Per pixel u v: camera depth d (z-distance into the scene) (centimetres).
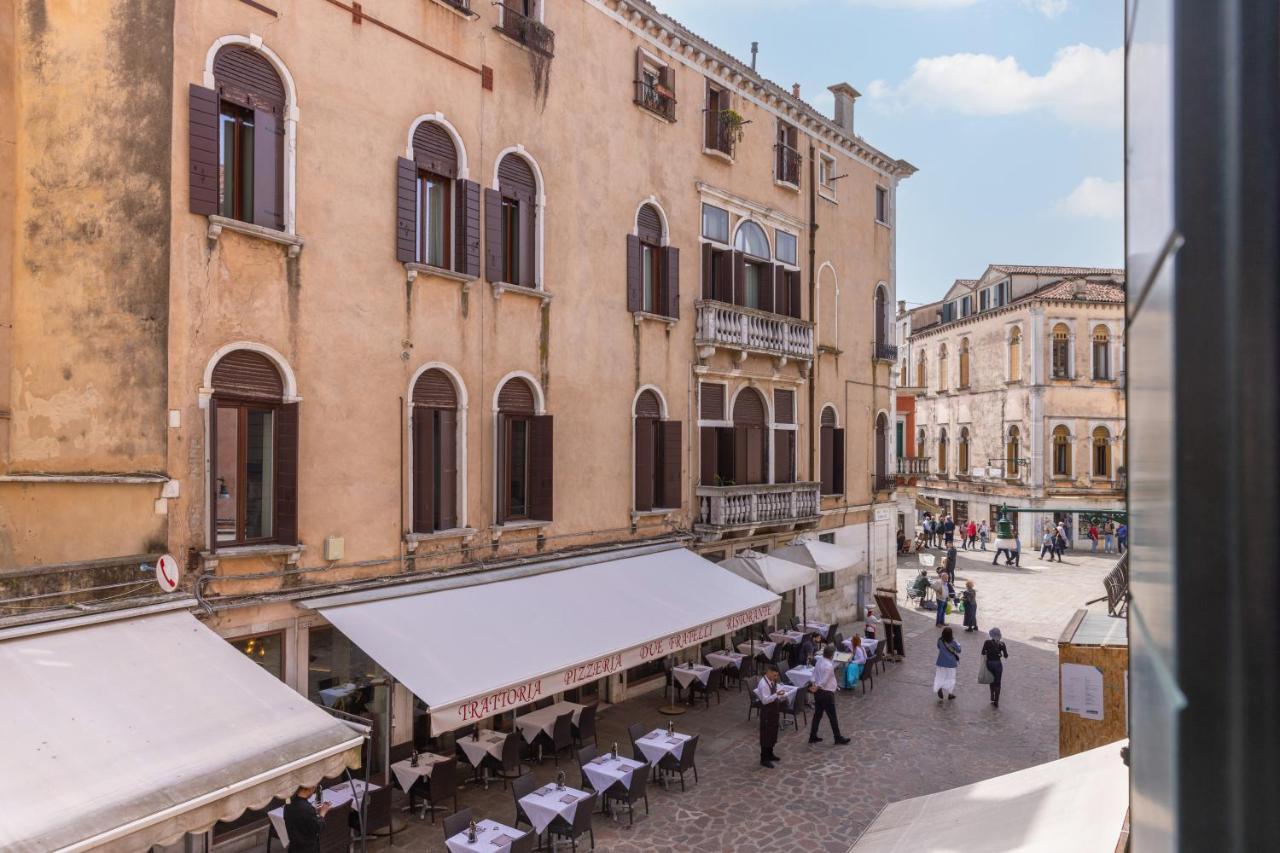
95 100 1060
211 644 991
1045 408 4362
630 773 1193
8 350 1082
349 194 1234
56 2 1066
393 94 1295
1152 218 110
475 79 1424
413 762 1194
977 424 4872
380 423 1272
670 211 1875
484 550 1433
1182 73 91
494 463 1455
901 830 577
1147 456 114
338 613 1148
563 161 1598
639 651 1354
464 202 1399
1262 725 83
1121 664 1161
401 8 1307
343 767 909
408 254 1307
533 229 1557
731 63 2014
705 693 1734
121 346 1048
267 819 1116
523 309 1512
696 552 1914
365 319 1253
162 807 744
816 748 1518
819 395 2391
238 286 1102
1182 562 88
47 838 675
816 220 2383
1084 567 3744
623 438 1745
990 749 1516
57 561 1064
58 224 1073
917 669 2061
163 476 1023
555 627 1311
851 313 2564
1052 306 4353
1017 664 2105
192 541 1054
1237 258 85
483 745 1298
